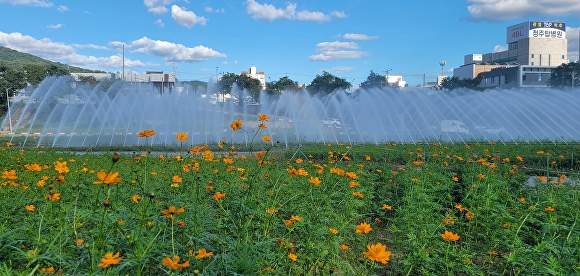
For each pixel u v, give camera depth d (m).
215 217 4.60
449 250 4.46
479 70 101.62
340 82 57.56
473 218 5.61
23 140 24.23
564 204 5.79
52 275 2.87
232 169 6.32
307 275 3.64
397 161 12.97
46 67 58.81
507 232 4.81
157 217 3.66
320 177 6.83
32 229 3.60
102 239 3.29
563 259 4.14
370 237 5.62
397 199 6.71
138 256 2.76
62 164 3.68
